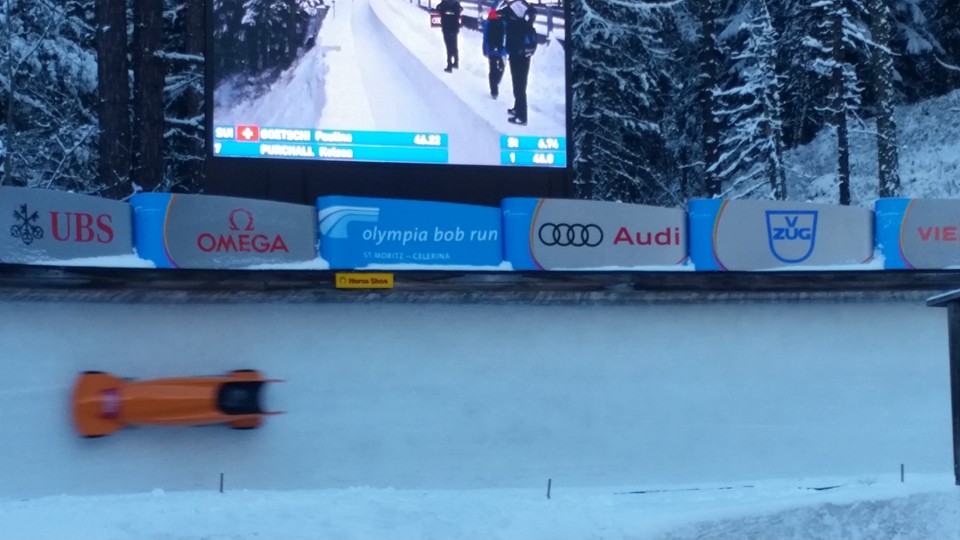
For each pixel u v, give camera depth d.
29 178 18.81
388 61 11.45
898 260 11.22
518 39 11.86
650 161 23.62
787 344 10.80
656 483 10.14
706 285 10.62
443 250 10.02
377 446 9.53
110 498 7.85
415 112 11.49
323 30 11.26
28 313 8.48
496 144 11.73
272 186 11.02
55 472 8.44
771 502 7.73
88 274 8.66
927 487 7.54
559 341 10.22
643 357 10.41
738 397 10.56
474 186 11.64
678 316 10.58
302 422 9.38
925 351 11.14
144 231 9.14
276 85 11.06
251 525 6.58
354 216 9.72
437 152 11.55
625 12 21.97
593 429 10.12
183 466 8.95
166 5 19.52
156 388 8.82
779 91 24.12
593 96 21.50
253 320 9.38
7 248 8.19
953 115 25.11
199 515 6.80
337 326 9.62
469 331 10.00
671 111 24.84
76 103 18.92
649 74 22.69
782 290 10.83
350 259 9.68
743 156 21.72
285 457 9.27
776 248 10.92
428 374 9.80
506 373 10.02
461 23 11.67
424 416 9.71
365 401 9.59
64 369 8.59
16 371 8.38
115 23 15.71
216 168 10.84
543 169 11.87
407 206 9.91
